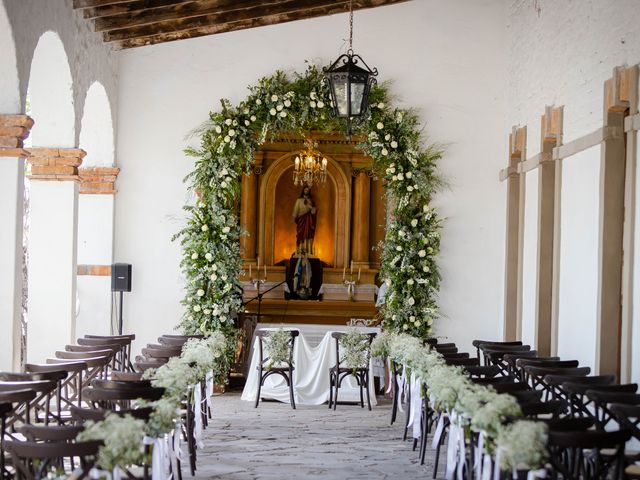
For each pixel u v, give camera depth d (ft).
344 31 44.24
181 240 44.29
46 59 33.86
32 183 35.32
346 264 57.00
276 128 43.83
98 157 43.65
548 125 36.40
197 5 38.88
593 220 30.78
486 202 44.06
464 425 20.66
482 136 44.06
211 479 24.40
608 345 29.53
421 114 44.14
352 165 57.47
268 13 41.34
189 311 42.45
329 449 28.86
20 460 16.78
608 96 29.40
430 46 44.27
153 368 26.61
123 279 41.91
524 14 41.11
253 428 32.65
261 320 54.39
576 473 18.48
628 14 28.02
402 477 24.90
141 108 44.39
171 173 44.32
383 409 37.93
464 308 43.91
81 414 18.83
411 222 42.39
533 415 21.74
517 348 34.37
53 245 35.32
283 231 58.85
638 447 25.75
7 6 26.78
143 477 18.81
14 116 27.68
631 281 27.78
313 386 39.04
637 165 27.66
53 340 35.22
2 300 28.12
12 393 20.11
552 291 35.55
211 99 44.34
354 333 37.65
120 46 43.32
